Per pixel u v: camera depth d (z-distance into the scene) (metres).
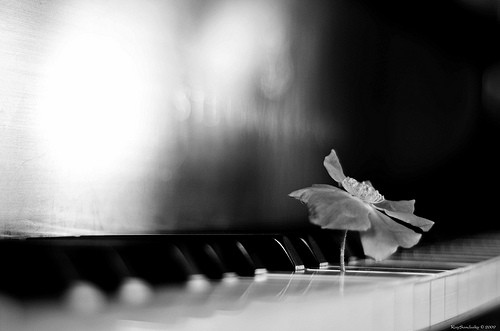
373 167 0.83
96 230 0.49
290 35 0.67
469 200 1.19
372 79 0.83
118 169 0.50
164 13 0.54
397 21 0.90
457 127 1.16
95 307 0.34
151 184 0.53
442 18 1.05
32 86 0.46
